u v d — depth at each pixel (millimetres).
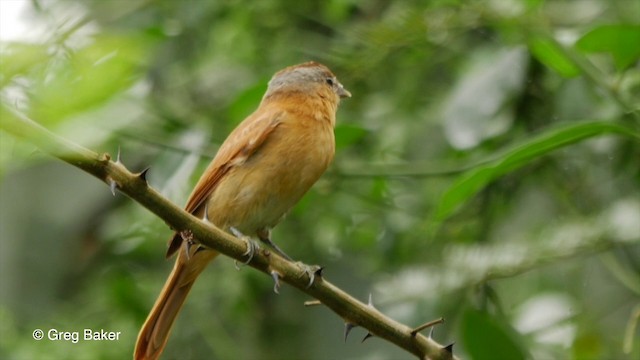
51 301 12234
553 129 8633
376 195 12578
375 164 11734
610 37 9523
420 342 7586
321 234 12539
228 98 12562
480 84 10852
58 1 7574
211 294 12742
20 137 5246
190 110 12195
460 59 12406
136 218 12562
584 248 11492
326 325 12156
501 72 10859
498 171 8531
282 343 12539
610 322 12125
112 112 6695
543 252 11641
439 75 12617
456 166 11688
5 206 11984
